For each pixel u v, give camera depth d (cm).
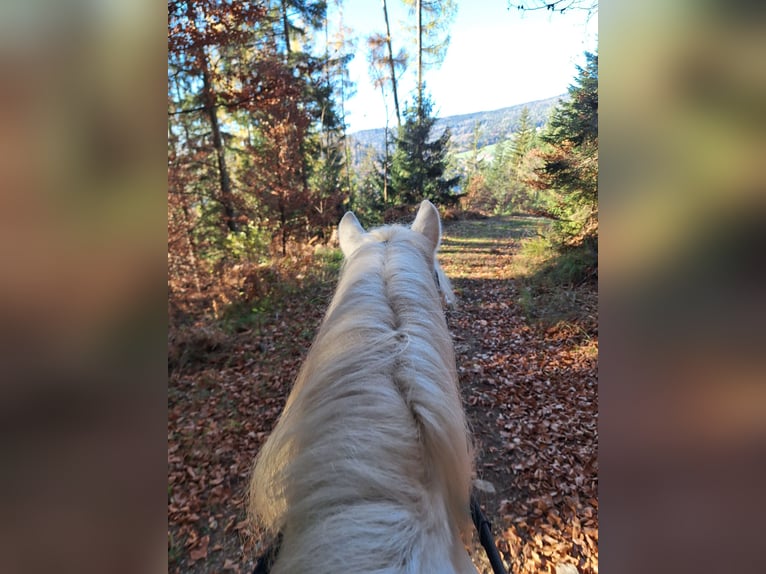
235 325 609
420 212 242
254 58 811
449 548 96
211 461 361
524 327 609
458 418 114
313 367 134
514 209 1452
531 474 337
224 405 442
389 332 126
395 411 105
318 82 1166
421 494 95
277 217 862
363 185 1539
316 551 83
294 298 730
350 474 94
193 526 298
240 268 701
